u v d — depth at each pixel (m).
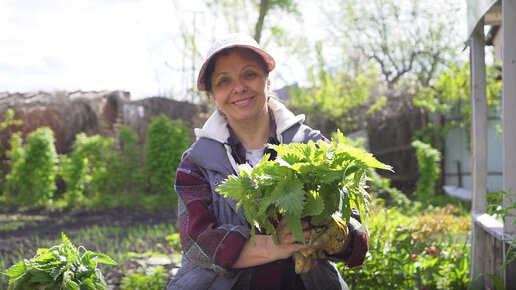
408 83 19.55
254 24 14.12
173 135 13.06
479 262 4.43
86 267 2.54
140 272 5.62
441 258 4.84
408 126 16.61
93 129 16.08
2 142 15.53
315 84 15.72
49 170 13.85
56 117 16.14
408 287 4.03
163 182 12.93
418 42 21.48
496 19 4.70
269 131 2.31
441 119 16.50
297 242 1.90
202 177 2.15
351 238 2.04
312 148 1.89
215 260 1.99
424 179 14.34
